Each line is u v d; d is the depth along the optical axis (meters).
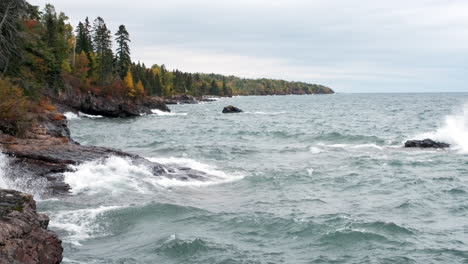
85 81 88.38
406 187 23.64
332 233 15.64
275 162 32.59
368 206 19.84
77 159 23.70
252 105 164.62
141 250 13.94
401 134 52.84
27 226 9.96
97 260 13.02
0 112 25.66
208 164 30.67
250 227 16.50
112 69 95.50
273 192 22.80
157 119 84.94
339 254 13.95
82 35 103.62
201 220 17.27
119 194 20.69
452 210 19.03
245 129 63.00
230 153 36.91
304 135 52.16
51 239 10.34
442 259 13.52
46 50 58.84
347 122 76.38
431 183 24.50
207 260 13.32
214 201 20.64
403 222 17.28
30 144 24.42
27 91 38.09
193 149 38.41
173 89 189.38
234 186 24.02
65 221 16.52
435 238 15.39
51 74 63.03
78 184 21.56
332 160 33.44
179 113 107.50
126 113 90.75
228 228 16.41
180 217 17.56
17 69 37.91
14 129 26.19
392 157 34.34
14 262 8.91
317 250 14.27
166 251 13.86
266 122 77.94
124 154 26.22
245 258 13.52
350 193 22.64
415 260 13.44
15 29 35.34
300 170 28.92
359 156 35.00
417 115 92.00
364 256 13.77
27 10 37.75
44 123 32.94
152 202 19.14
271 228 16.38
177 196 21.22
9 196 11.44
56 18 91.00
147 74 158.75
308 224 16.61
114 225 16.39
